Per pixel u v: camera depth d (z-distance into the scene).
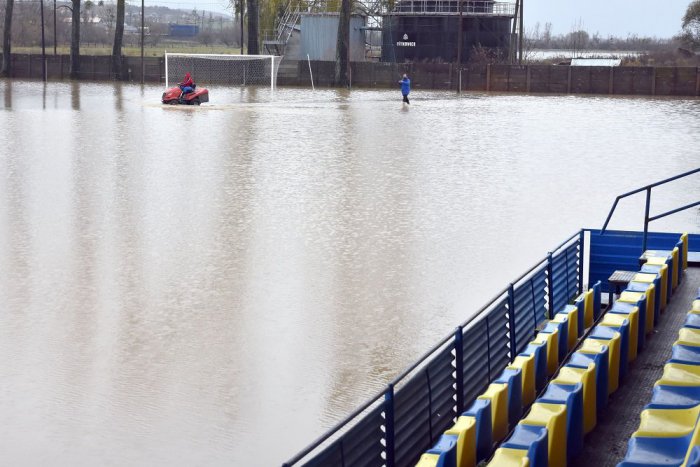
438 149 44.03
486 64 94.81
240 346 16.45
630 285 15.14
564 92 91.94
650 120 59.88
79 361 15.60
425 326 17.62
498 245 24.14
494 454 9.62
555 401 10.27
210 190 32.16
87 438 12.69
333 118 59.75
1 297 19.20
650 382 12.44
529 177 35.47
